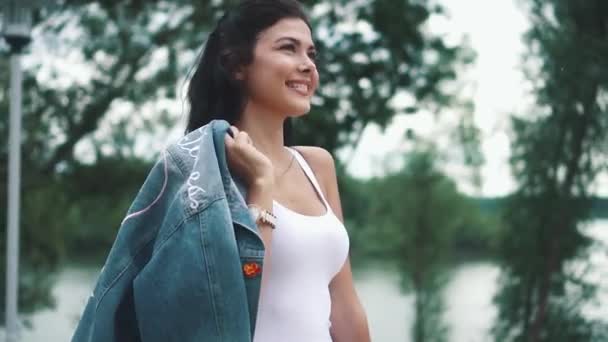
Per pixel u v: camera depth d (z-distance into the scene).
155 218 1.62
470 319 16.98
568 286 9.38
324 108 9.74
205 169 1.60
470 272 24.14
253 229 1.57
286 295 1.73
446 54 10.42
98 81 10.55
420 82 10.47
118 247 1.60
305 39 1.86
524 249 9.44
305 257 1.76
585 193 9.03
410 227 17.84
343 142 10.16
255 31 1.85
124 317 1.60
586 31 8.18
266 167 1.69
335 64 9.96
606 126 8.63
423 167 18.00
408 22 10.08
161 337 1.52
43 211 10.91
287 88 1.83
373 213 18.28
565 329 9.34
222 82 1.90
